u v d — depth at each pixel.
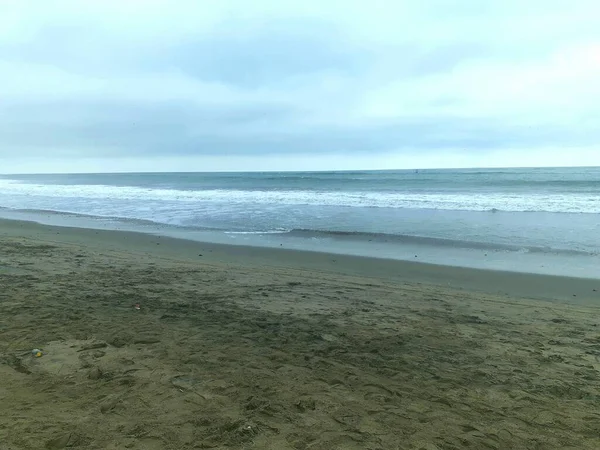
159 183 52.00
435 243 12.04
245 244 12.08
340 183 40.91
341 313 5.89
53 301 5.84
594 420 3.23
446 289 7.61
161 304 5.96
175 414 3.08
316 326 5.27
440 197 24.14
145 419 2.99
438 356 4.43
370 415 3.21
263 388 3.56
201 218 17.77
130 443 2.70
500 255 10.53
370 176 55.09
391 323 5.51
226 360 4.11
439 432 3.01
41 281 6.99
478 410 3.35
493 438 2.95
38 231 14.41
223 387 3.54
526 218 16.17
